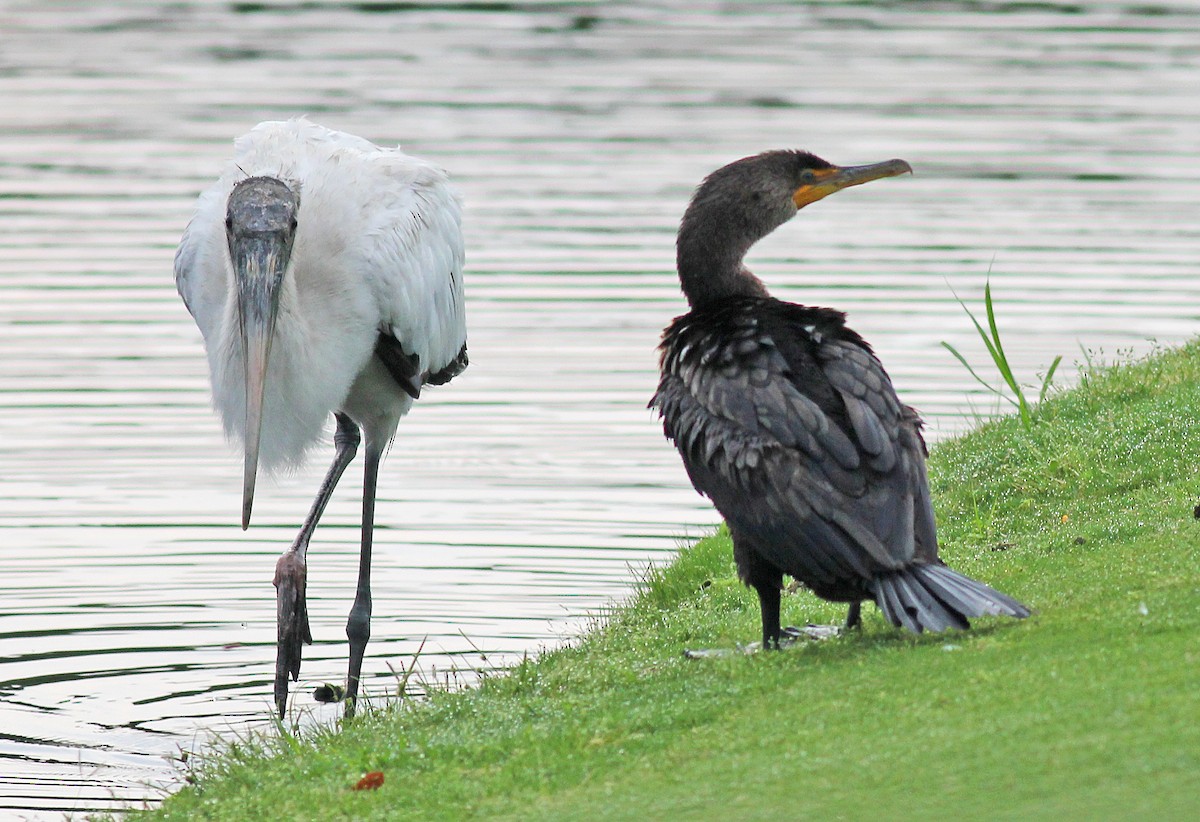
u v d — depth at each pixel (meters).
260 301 11.63
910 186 30.30
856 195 30.03
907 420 9.88
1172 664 8.08
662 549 15.97
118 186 30.34
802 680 9.05
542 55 40.94
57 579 15.33
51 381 21.44
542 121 34.78
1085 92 36.62
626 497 17.58
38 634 13.91
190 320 23.94
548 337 22.92
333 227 12.66
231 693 12.69
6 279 25.44
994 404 19.27
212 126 34.25
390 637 13.91
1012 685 8.20
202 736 11.77
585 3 47.31
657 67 39.56
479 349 22.55
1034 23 44.25
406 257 13.03
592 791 8.05
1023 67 39.09
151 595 14.90
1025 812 6.84
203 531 16.77
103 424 19.92
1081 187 29.86
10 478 18.20
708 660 10.38
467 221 28.25
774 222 11.51
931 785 7.23
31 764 11.28
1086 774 7.05
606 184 30.36
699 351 10.16
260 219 11.84
